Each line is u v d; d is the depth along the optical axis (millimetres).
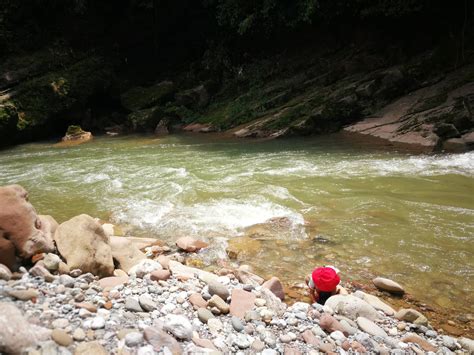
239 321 3314
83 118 19031
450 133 10805
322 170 9234
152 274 4051
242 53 22328
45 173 9953
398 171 8820
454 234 5578
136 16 22281
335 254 5117
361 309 3689
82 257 3959
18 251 3791
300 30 20484
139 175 9305
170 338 2836
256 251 5238
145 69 23562
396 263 4844
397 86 15070
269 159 10766
